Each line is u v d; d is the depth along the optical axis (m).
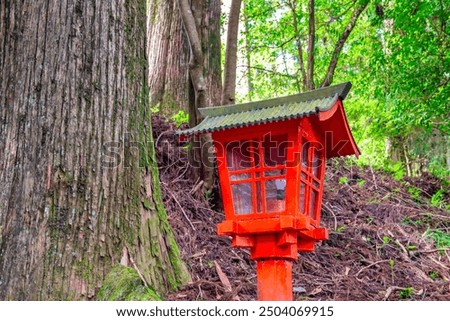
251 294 4.05
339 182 7.11
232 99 5.39
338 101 2.82
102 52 3.53
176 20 7.84
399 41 8.04
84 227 3.30
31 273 3.16
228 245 4.93
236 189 2.95
